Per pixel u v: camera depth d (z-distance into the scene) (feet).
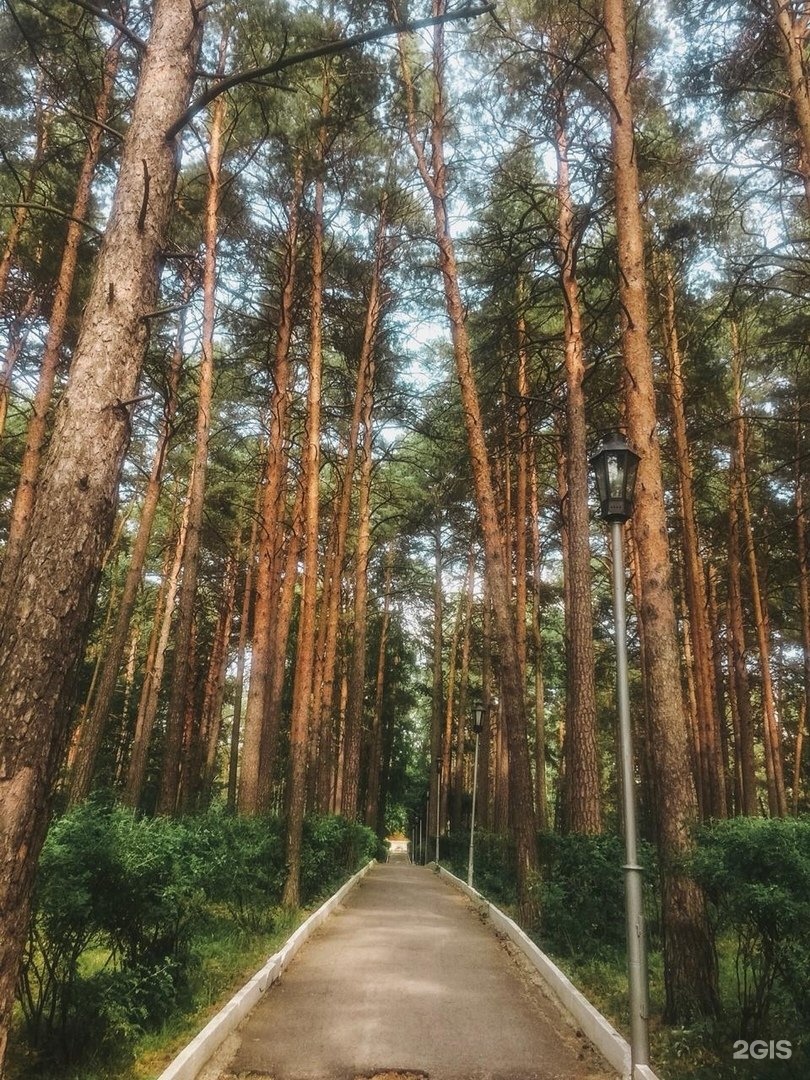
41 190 46.62
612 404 60.13
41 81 47.34
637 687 96.58
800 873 16.02
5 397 57.26
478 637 124.06
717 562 81.15
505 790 92.02
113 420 15.25
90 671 101.91
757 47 35.24
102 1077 15.40
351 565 107.34
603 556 88.63
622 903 31.58
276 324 57.93
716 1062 17.39
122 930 17.98
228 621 102.42
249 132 48.21
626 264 27.89
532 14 44.60
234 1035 19.90
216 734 102.12
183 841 21.26
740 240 45.47
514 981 27.14
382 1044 19.44
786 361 47.70
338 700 121.49
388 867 105.09
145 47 17.97
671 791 22.29
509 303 54.65
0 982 12.19
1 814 12.59
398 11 45.16
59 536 14.11
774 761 66.85
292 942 30.48
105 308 15.74
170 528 89.92
